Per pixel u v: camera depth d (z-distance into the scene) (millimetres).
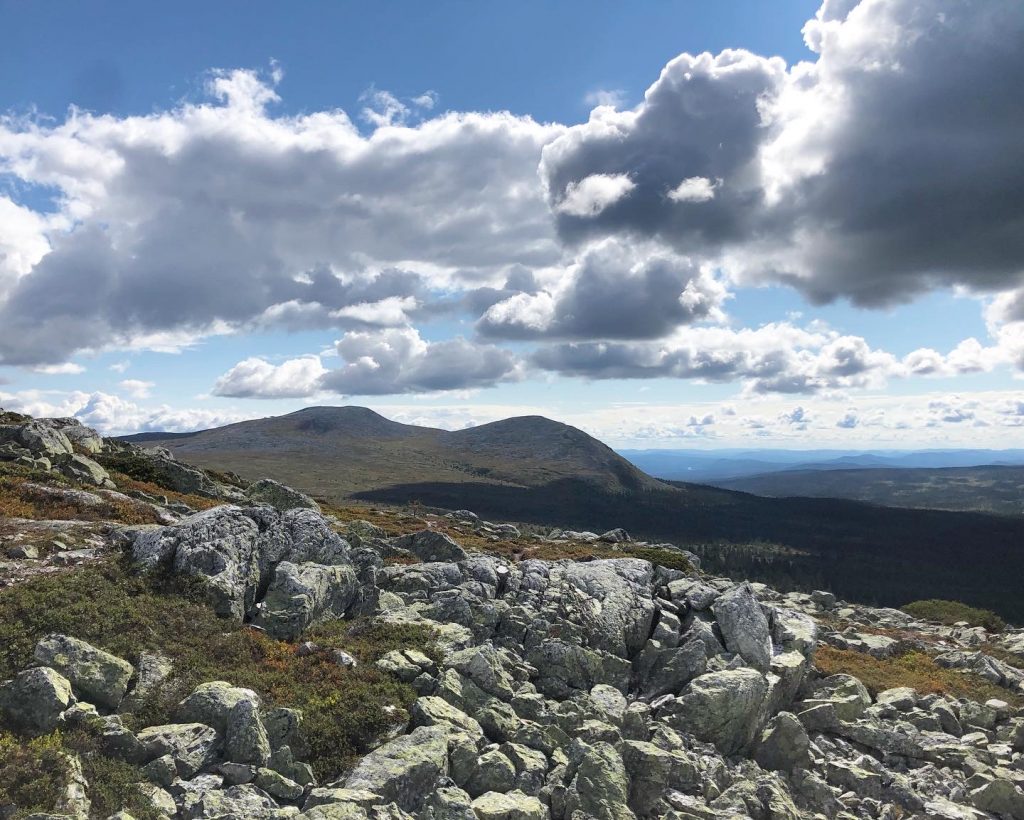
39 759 15305
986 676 43938
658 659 32594
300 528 33312
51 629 21547
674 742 25172
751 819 21828
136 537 29641
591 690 29438
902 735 30203
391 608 32531
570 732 24656
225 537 29578
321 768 19406
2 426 52062
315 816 15719
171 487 60562
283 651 24984
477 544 56469
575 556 54375
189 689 20734
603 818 19500
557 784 20719
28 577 25516
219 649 23578
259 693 21703
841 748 29547
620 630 34094
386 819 16469
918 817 24234
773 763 27297
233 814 15758
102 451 65812
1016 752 31203
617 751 22641
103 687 19438
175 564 27828
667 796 22078
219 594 26672
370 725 21328
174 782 16812
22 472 42938
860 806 24656
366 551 36781
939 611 80312
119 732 17422
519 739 23109
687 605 36781
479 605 33344
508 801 19109
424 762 19109
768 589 80938
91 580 25109
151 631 23125
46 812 13969
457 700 24219
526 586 37750
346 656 25219
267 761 18469
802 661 34219
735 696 27609
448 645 28438
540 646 31344
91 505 37906
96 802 15203
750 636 33469
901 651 50719
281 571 29719
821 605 76188
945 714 34000
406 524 67438
